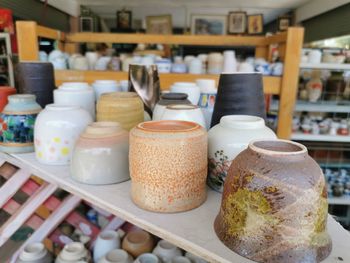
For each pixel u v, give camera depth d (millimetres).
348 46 2344
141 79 870
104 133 657
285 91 1566
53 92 918
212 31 3359
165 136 523
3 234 925
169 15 3160
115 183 660
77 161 658
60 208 971
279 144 492
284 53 1565
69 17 2932
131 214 543
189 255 876
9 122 806
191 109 687
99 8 3207
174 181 532
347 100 2072
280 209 409
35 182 955
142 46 2480
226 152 591
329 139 2014
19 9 2256
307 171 422
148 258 858
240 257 437
